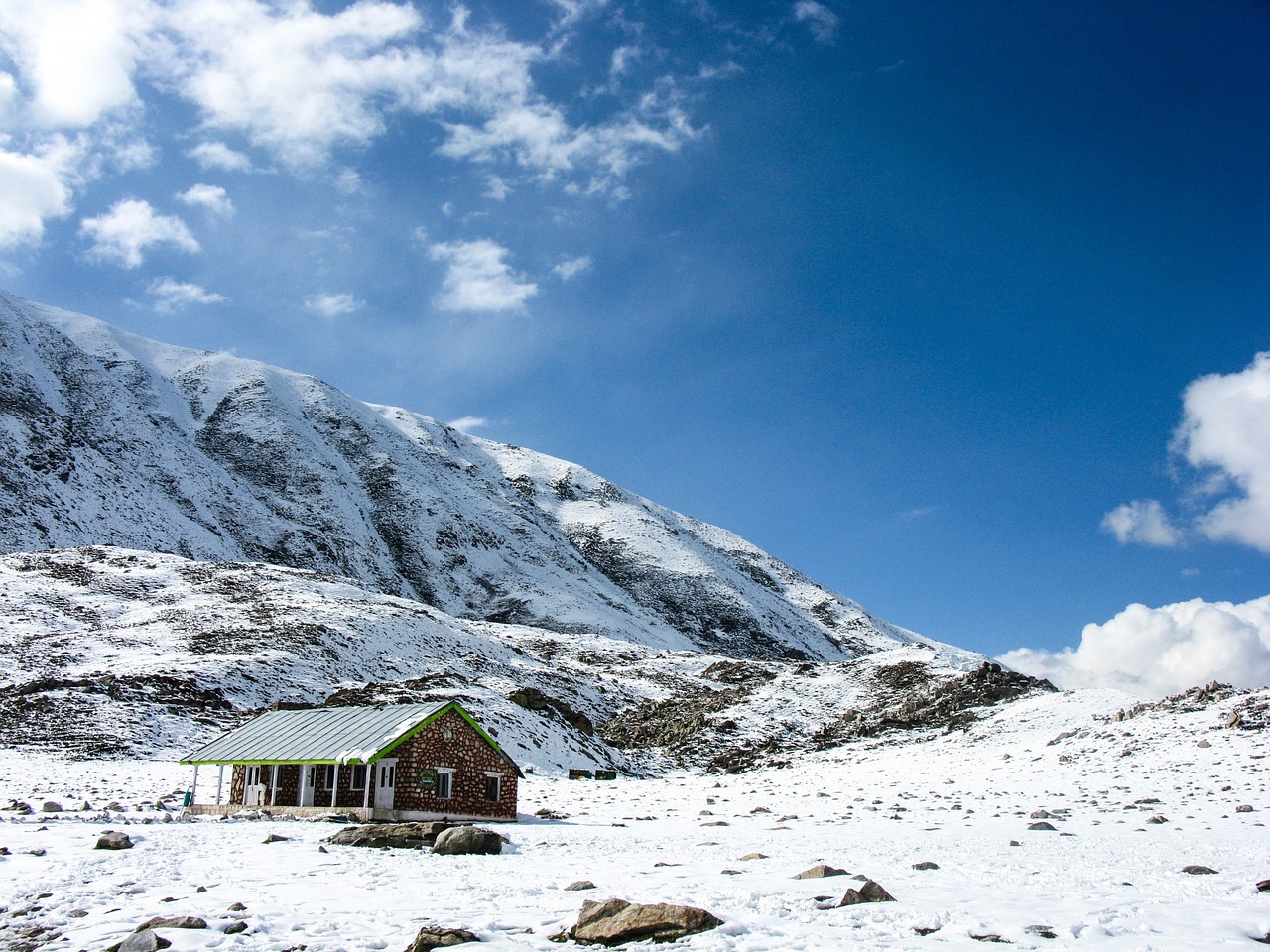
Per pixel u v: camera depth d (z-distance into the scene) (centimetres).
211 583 10581
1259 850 2011
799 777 5534
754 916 1198
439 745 3064
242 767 3438
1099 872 1661
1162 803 3120
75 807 3164
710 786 5284
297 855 1994
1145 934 1053
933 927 1090
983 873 1672
